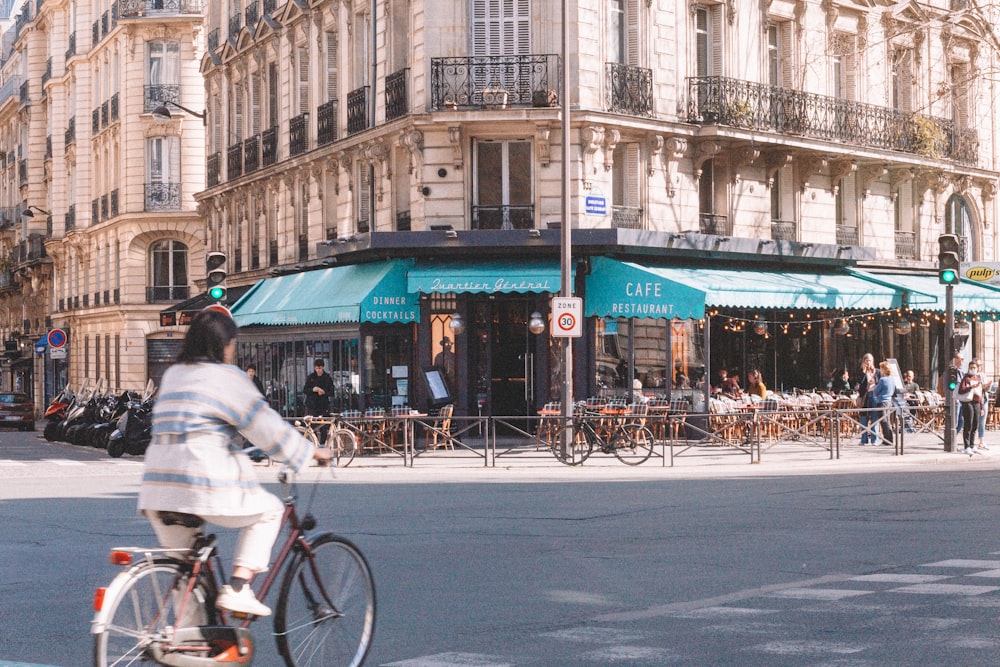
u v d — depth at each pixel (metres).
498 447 24.44
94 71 59.12
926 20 36.34
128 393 32.28
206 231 46.56
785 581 10.26
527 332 29.84
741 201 32.53
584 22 29.59
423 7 29.77
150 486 6.30
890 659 7.37
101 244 57.00
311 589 6.93
